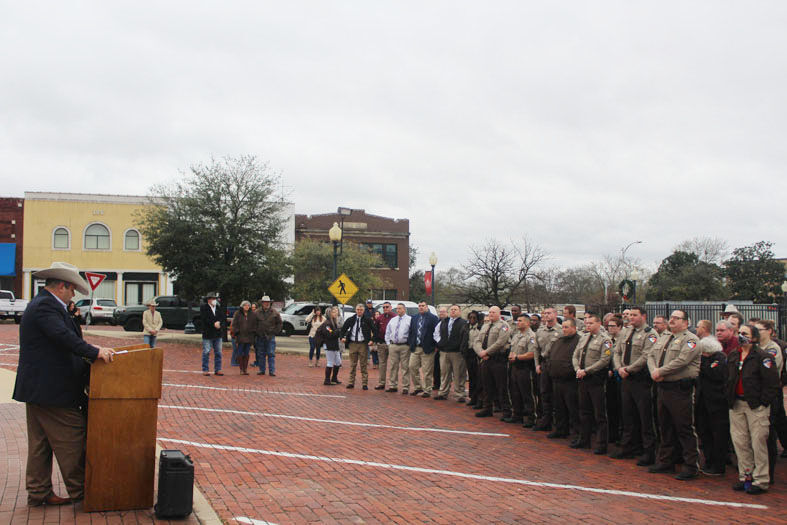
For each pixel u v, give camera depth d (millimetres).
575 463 8766
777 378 7504
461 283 47406
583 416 9703
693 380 8234
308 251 42406
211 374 17062
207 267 25094
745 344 7668
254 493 6656
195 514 5629
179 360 20328
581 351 9688
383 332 15953
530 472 8133
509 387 11680
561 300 45469
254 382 15875
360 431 10211
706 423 8742
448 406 13320
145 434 5676
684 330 8312
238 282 25094
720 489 7727
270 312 17578
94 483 5504
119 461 5578
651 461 8812
